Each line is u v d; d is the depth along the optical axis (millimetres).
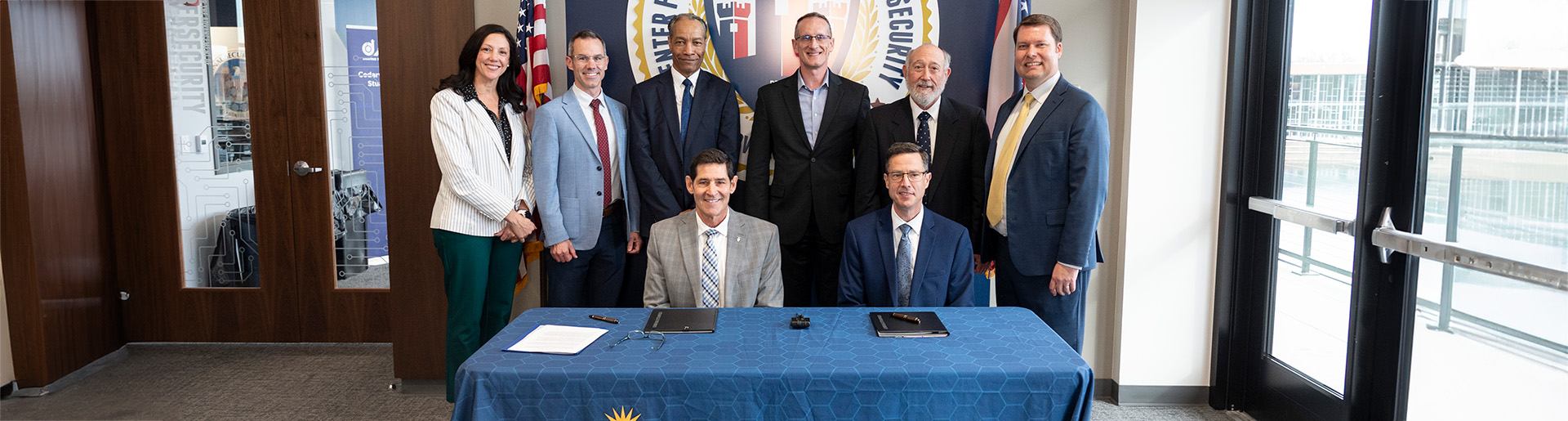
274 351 3893
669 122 3053
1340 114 2521
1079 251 2615
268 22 3705
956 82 3129
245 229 3900
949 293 2631
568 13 3119
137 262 3900
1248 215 3045
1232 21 2971
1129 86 3070
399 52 3092
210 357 3797
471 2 3051
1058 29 2684
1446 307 2176
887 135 2984
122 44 3729
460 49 3064
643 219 3113
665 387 1749
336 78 3762
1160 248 3139
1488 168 1980
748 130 3191
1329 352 2625
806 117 3045
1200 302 3180
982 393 1776
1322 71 2613
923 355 1887
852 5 3125
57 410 3197
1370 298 2398
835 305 3107
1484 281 2039
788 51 3146
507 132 2984
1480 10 2014
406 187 3184
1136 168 3082
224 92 3789
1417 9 2191
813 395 1761
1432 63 2180
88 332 3650
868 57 3145
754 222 2682
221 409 3166
